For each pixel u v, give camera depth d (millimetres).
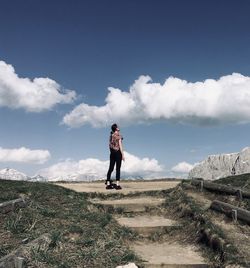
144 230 12891
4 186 15188
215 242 11023
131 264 9938
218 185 15797
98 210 14500
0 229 10930
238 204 14203
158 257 10953
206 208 14164
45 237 10344
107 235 11570
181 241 12289
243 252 10320
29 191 14750
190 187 16969
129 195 16750
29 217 11914
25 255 9438
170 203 15133
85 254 10062
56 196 14898
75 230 11352
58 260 9617
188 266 10352
